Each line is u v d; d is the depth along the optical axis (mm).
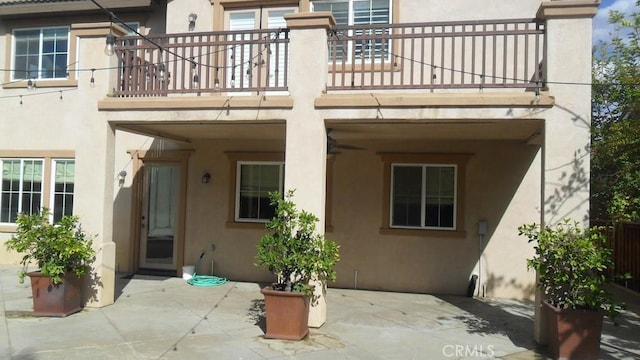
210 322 7152
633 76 9055
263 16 10305
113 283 8109
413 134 8625
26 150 11680
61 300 7238
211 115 7477
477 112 6734
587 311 5695
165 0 10953
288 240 6539
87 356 5633
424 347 6230
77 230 7730
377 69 9383
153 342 6188
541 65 7559
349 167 9930
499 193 9430
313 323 6938
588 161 6430
